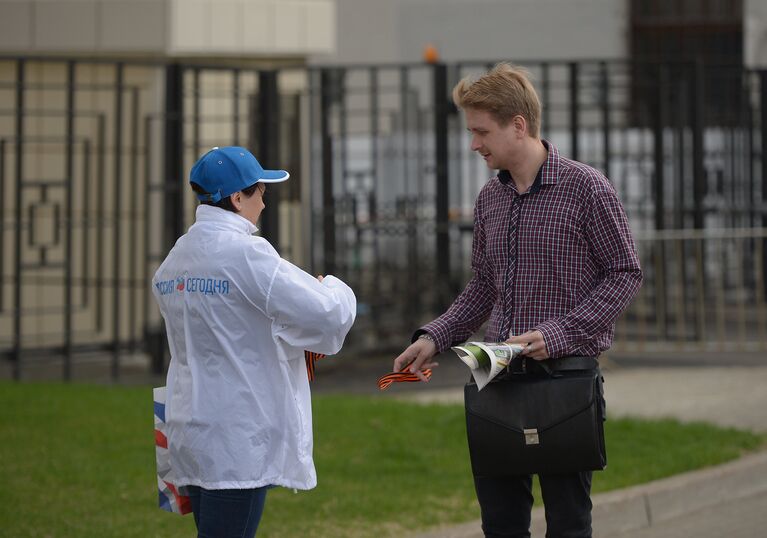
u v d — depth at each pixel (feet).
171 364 37.73
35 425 77.56
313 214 110.83
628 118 160.35
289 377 36.73
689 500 64.85
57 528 56.08
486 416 39.40
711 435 74.23
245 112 117.39
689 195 145.69
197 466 36.35
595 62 111.86
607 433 75.20
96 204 112.78
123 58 112.16
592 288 39.50
